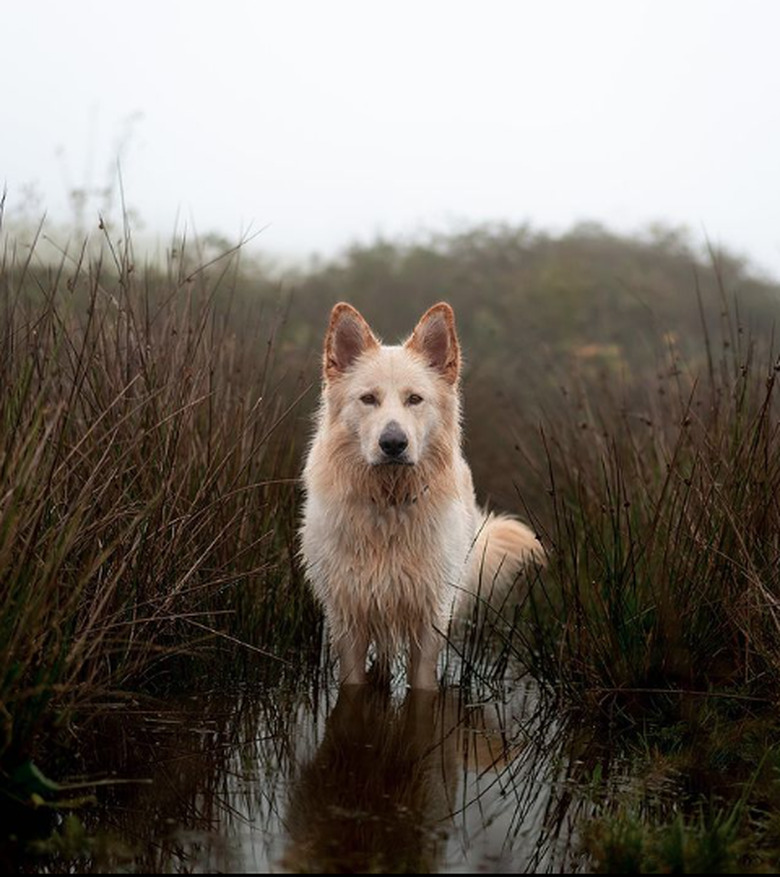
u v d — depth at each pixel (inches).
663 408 288.8
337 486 203.3
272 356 306.2
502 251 700.7
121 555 178.9
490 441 393.4
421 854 133.6
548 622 240.5
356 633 207.8
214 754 168.6
